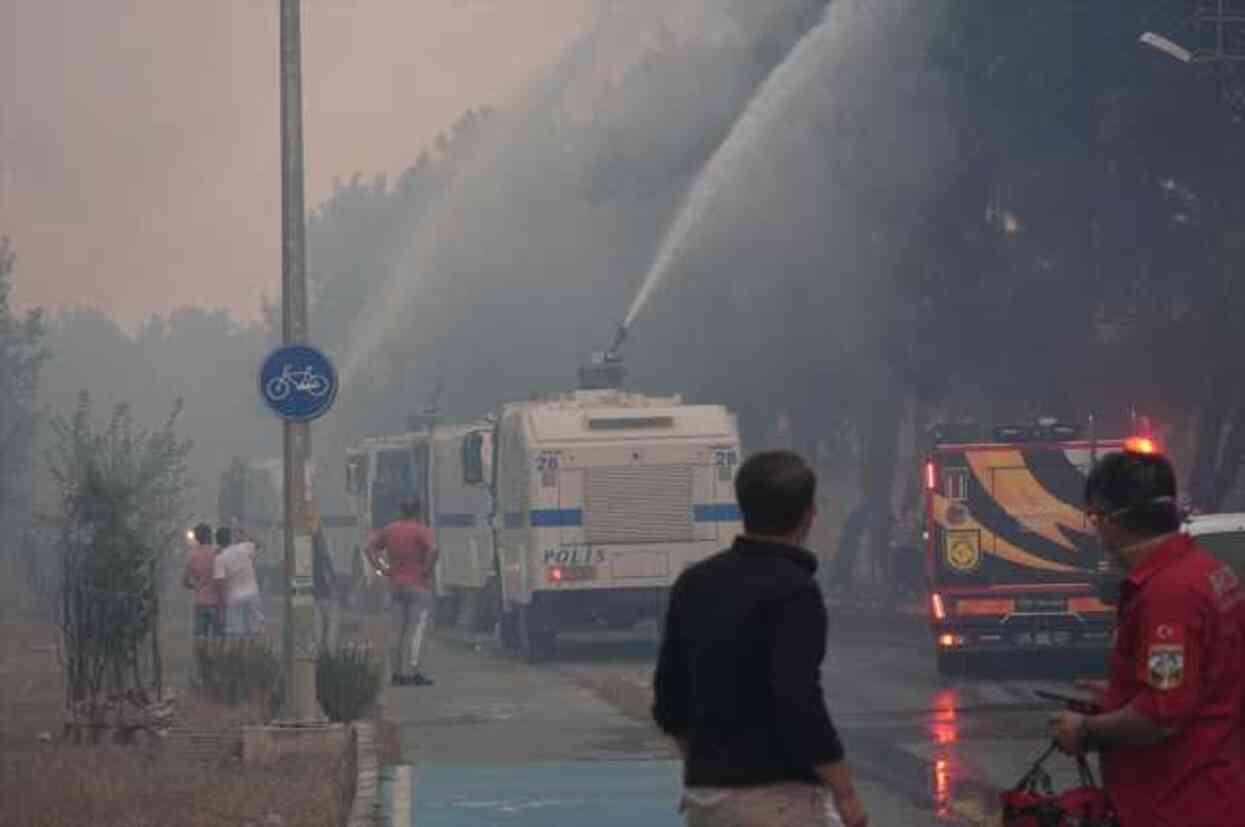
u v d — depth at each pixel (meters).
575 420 75.44
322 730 44.03
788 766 16.20
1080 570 64.25
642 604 75.00
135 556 48.59
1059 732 16.20
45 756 44.88
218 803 37.28
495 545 85.25
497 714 53.09
